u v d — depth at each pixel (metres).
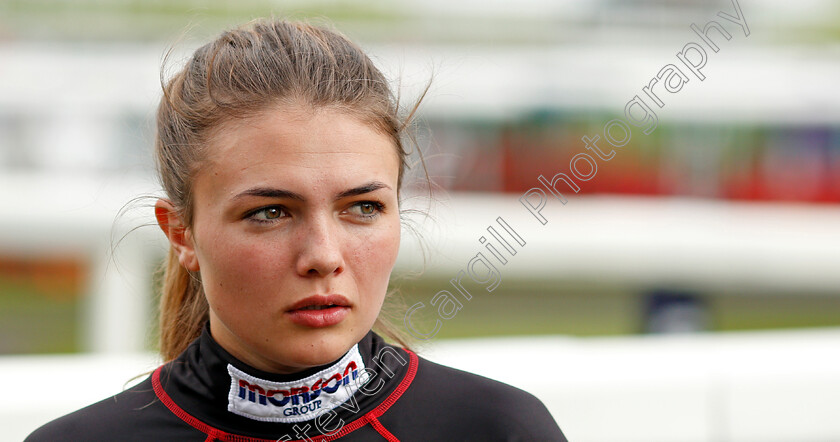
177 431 4.95
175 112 4.88
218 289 4.54
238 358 4.91
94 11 27.64
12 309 26.70
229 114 4.48
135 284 21.84
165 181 5.09
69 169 26.30
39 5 27.64
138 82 26.72
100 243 25.22
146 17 27.80
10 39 27.34
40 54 27.06
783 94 29.59
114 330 23.14
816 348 11.00
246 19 7.33
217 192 4.48
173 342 5.86
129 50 27.27
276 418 4.87
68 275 26.38
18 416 8.57
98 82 26.62
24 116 26.45
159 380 5.23
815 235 30.16
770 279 30.77
